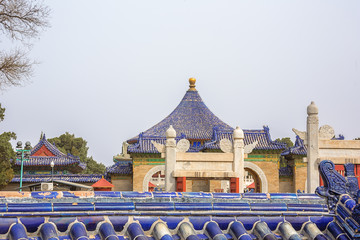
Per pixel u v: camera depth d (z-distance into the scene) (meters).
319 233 9.47
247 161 68.50
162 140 68.94
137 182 67.38
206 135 80.25
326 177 9.96
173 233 8.92
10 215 7.95
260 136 69.75
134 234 8.45
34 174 74.25
